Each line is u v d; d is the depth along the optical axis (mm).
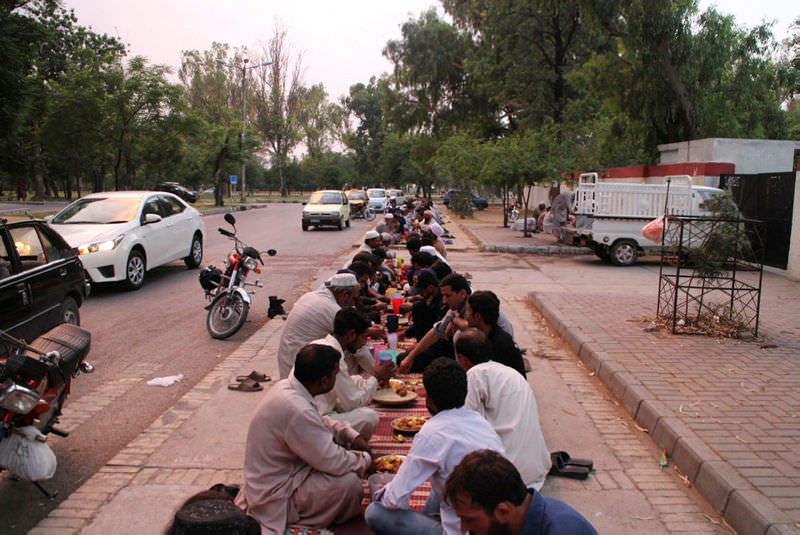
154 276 13195
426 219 17859
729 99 22469
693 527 3662
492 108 39094
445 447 2984
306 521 3459
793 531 3258
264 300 10703
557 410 5602
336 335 4512
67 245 7328
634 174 22188
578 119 28109
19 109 16672
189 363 6992
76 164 42156
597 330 7895
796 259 12789
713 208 7934
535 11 29359
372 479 3775
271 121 66125
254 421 3486
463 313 5555
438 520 3213
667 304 8836
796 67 24594
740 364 6391
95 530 3580
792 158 18719
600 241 15359
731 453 4227
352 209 35125
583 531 2090
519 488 1861
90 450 4715
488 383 3701
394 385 5656
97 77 30250
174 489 4066
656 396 5387
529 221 22766
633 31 20438
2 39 14984
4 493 4020
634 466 4477
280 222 30688
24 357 3781
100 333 8297
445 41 37594
